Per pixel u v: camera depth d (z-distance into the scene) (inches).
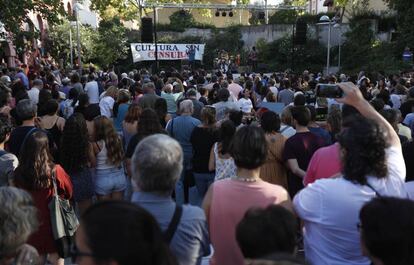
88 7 1619.1
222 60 1392.7
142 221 62.2
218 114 300.5
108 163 203.2
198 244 97.0
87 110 253.8
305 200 99.3
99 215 61.6
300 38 1052.5
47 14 535.8
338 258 97.3
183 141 243.6
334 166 126.0
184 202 251.4
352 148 97.2
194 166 229.1
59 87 454.6
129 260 59.2
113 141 202.4
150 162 94.0
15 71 565.6
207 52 1472.7
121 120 305.3
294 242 76.7
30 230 97.2
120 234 59.6
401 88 406.6
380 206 73.9
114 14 1668.3
